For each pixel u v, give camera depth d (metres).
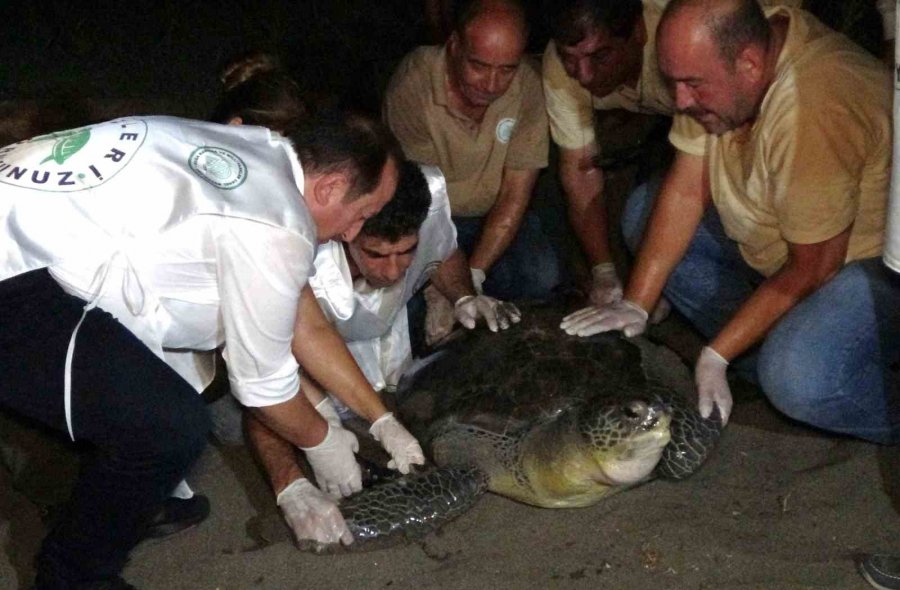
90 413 2.24
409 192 2.61
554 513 2.90
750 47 2.55
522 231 4.00
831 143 2.62
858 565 2.58
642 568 2.64
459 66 3.28
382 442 2.74
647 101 3.50
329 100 4.21
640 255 3.25
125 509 2.37
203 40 6.86
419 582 2.63
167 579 2.69
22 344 2.20
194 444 2.35
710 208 3.35
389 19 7.06
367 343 3.36
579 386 2.93
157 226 2.14
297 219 2.18
